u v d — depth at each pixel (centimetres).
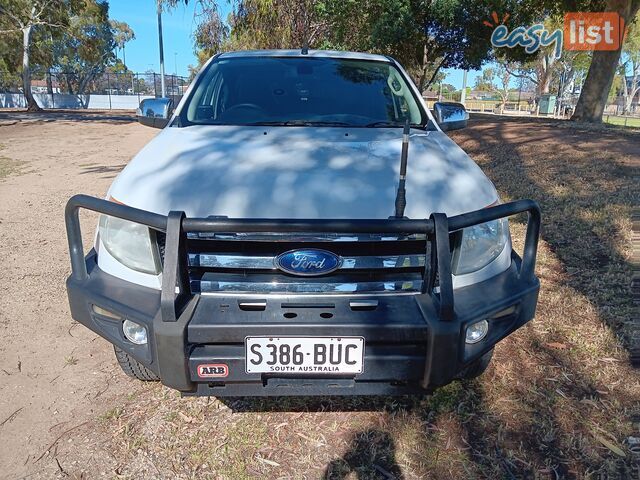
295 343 197
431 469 221
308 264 205
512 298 219
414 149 268
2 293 396
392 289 212
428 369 201
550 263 418
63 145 1352
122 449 233
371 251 211
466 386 274
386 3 1438
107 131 1775
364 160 247
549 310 346
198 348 200
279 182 224
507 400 262
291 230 198
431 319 200
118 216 209
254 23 1348
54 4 3259
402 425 248
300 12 1405
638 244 439
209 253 207
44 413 257
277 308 205
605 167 692
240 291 207
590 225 487
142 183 231
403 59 1719
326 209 214
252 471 221
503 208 218
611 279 383
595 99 1384
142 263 217
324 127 309
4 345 320
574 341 311
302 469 222
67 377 287
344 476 218
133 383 282
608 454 227
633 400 260
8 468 222
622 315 334
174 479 217
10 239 532
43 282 418
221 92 346
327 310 205
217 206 214
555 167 717
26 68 3419
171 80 4181
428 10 1534
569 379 278
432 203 222
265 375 203
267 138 279
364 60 385
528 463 223
